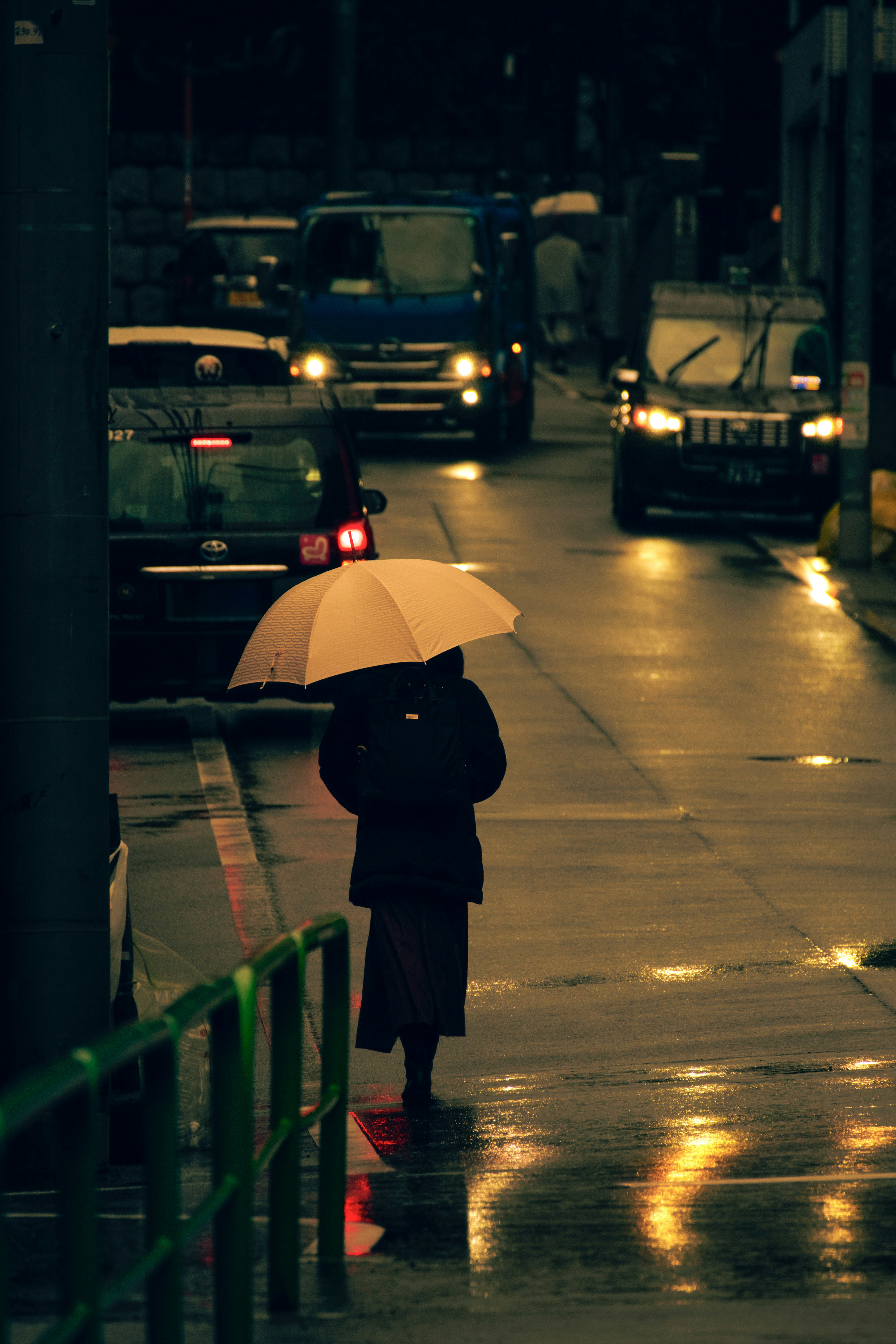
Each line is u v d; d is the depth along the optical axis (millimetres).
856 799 31250
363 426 71688
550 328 113625
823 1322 10609
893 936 24156
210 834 28688
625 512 59844
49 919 14789
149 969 19391
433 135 124500
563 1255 12438
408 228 71625
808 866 27312
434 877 17688
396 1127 17422
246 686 17594
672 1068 19312
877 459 71062
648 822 29672
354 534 34750
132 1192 14766
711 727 36250
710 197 106062
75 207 14500
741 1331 10391
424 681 17797
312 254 71688
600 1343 10148
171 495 34531
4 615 14680
